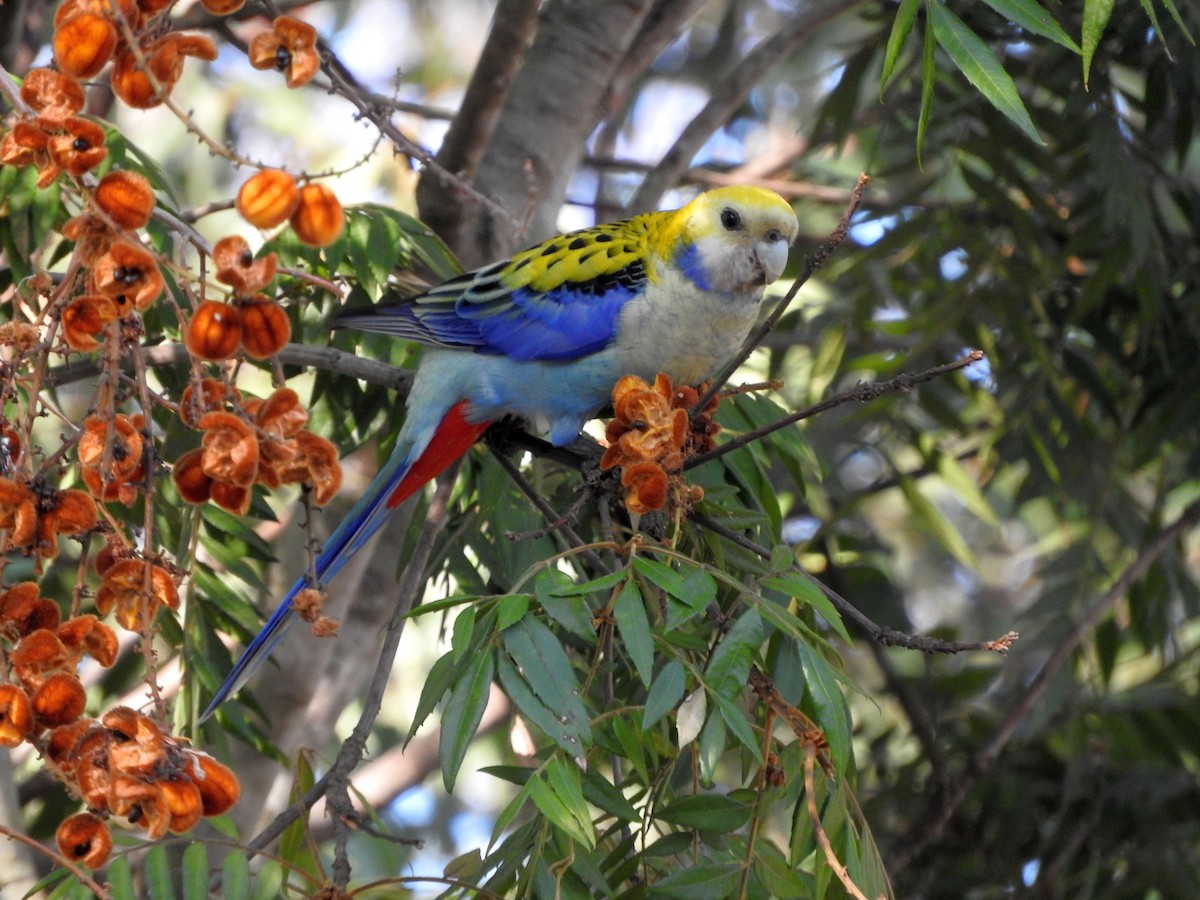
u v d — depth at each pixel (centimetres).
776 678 611
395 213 926
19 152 452
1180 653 1275
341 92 681
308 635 1092
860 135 1588
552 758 541
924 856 1171
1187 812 1128
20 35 1052
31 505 468
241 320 433
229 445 442
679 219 851
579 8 1100
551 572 557
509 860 568
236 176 1705
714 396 687
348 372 847
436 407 842
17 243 820
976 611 1777
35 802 1166
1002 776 1177
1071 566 1128
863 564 1273
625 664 729
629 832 621
